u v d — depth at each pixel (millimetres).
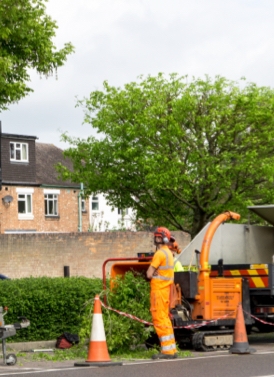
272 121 28844
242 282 15172
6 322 15578
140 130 28500
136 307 14094
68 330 16312
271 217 18281
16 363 12789
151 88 29453
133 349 14211
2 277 28375
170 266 12984
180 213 30719
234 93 29219
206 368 11148
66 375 10602
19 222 51656
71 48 21125
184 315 14430
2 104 20094
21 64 20359
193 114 28594
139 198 30203
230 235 17438
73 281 16750
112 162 29938
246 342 13453
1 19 19141
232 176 28766
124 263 14664
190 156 28172
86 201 56844
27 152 52531
